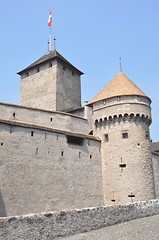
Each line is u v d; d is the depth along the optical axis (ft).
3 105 102.58
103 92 110.11
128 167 95.96
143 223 59.98
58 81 153.89
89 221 53.16
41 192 80.59
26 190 76.84
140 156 97.30
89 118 134.21
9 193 72.59
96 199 97.14
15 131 79.30
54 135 90.33
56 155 88.69
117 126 101.60
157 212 78.79
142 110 101.86
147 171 97.35
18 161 77.25
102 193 100.12
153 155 126.21
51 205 82.17
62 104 153.28
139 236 45.68
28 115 108.88
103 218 56.85
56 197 84.43
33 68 166.09
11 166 75.15
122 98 102.27
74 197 90.02
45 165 84.23
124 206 64.75
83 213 52.49
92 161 100.48
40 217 44.45
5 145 75.51
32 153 81.71
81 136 98.58
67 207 86.74
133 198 92.32
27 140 81.61
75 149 95.81
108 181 99.45
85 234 49.11
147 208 74.23
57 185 85.87
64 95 156.35
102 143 104.94
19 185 75.56
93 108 109.40
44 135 87.10
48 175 84.12
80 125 127.65
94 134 108.58
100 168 102.78
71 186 90.22
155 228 53.06
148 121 105.19
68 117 122.83
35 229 43.09
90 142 102.17
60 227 47.06
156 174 124.57
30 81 165.37
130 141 98.37
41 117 112.78
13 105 105.40
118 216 61.46
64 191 87.45
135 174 94.68
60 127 118.11
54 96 150.10
